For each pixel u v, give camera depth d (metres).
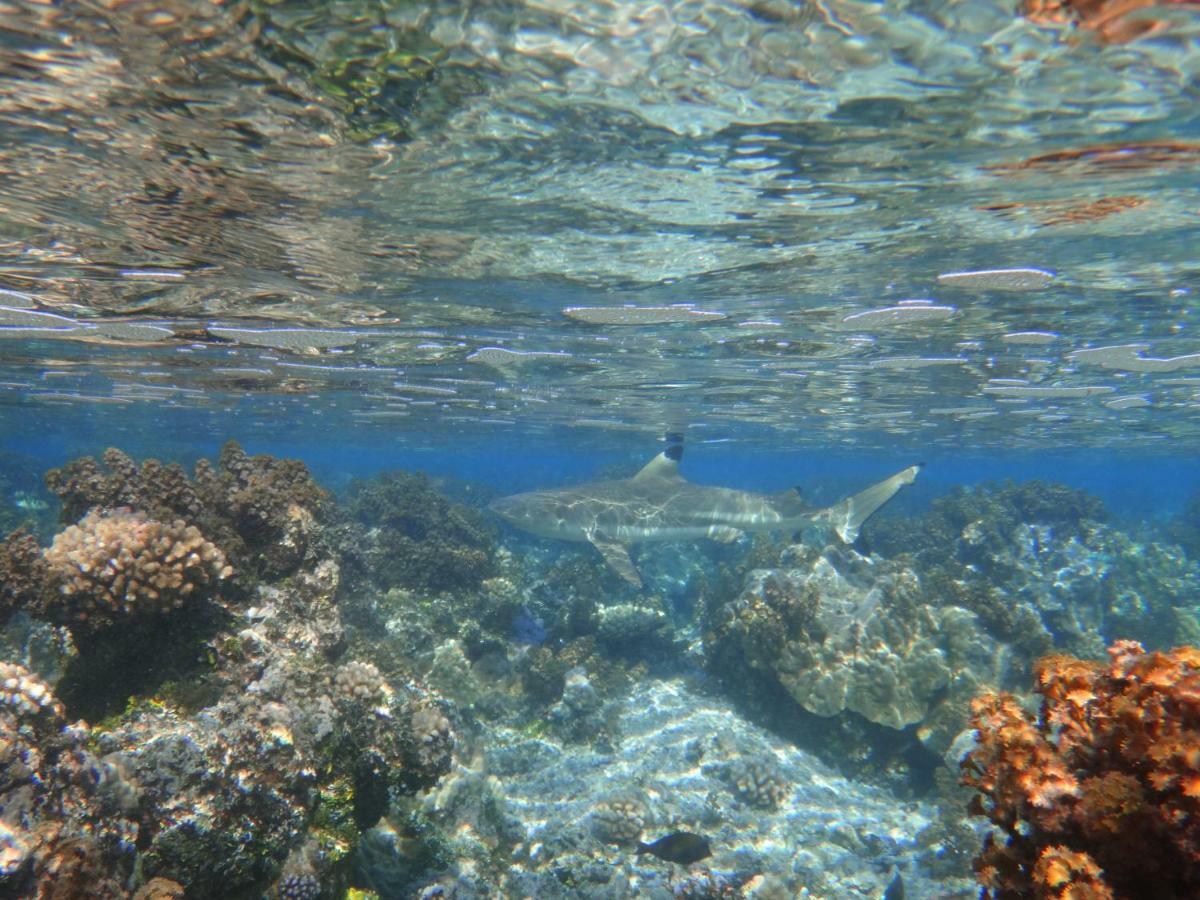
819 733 1.57
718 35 0.62
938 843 1.24
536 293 1.32
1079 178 0.90
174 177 0.89
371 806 0.88
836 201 0.96
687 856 1.05
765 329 1.57
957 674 1.55
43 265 1.18
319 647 0.99
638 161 0.86
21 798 0.52
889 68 0.67
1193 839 0.37
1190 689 0.40
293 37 0.62
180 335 1.62
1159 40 0.62
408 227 1.03
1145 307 1.39
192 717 0.78
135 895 0.57
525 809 1.24
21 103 0.73
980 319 1.49
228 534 1.03
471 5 0.58
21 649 1.10
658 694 1.73
